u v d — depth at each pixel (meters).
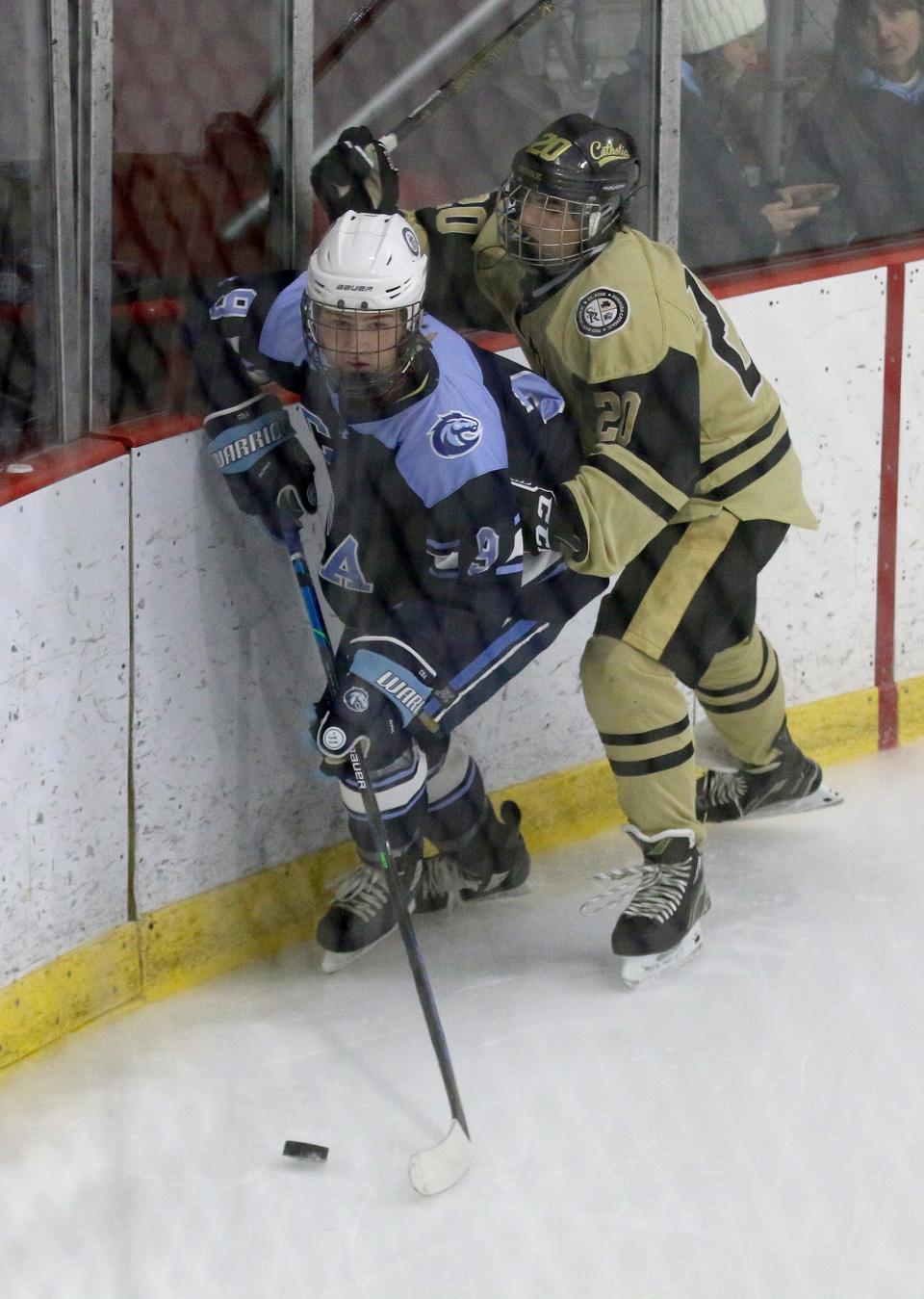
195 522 9.73
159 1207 7.93
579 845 12.01
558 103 10.83
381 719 9.23
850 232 12.63
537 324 9.56
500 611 8.90
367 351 8.27
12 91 8.62
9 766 8.88
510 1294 7.27
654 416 8.90
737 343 9.72
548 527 8.78
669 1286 7.28
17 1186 8.09
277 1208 7.91
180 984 10.16
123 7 9.13
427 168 10.52
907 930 10.52
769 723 11.16
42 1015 9.34
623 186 9.13
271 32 9.50
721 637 9.98
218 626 9.98
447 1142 7.98
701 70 11.38
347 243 8.21
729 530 9.77
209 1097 8.88
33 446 9.13
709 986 9.89
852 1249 7.49
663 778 9.87
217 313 9.30
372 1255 7.56
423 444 8.53
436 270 10.13
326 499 10.39
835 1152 8.22
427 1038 9.44
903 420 12.98
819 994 9.77
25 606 8.80
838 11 11.79
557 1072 9.02
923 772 13.10
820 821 12.21
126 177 9.52
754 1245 7.53
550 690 11.80
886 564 13.24
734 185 11.93
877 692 13.48
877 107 12.28
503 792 11.71
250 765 10.39
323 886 11.01
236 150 9.79
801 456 12.59
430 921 10.88
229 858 10.40
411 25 10.02
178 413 9.67
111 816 9.62
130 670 9.55
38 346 9.05
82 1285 7.38
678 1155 8.24
